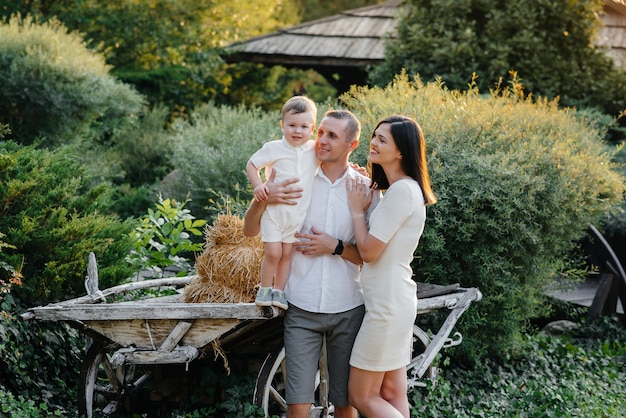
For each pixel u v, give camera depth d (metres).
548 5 10.66
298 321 3.73
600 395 5.77
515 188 5.58
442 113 6.17
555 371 6.36
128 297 5.46
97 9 14.55
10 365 4.52
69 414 4.43
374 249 3.56
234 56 13.52
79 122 10.02
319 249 3.66
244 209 6.12
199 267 4.26
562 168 5.93
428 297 5.05
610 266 7.86
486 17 10.81
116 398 4.63
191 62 14.78
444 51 10.53
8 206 5.30
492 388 5.82
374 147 3.72
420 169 3.69
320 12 24.19
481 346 6.11
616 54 11.72
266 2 17.14
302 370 3.70
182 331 3.85
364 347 3.63
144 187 10.36
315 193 3.77
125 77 13.52
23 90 9.32
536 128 6.59
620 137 10.95
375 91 6.82
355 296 3.78
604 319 7.62
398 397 3.83
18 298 4.95
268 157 3.69
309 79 18.31
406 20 11.19
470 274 5.86
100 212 6.13
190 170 8.30
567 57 10.94
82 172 6.07
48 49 9.70
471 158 5.67
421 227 3.65
